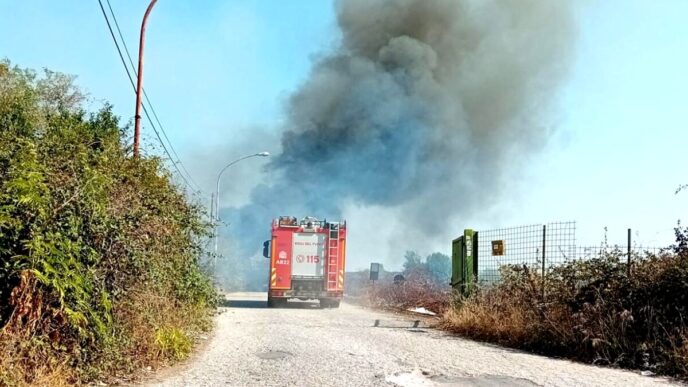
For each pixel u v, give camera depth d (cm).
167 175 1002
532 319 1033
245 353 902
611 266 967
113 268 706
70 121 895
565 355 927
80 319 616
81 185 658
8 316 578
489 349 984
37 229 587
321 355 884
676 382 716
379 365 796
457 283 1466
